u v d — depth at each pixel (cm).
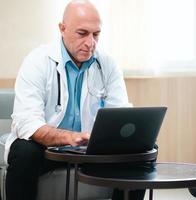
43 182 202
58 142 187
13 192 193
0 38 365
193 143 375
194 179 149
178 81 371
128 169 166
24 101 202
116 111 158
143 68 365
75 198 166
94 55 221
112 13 362
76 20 203
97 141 161
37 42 366
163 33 366
